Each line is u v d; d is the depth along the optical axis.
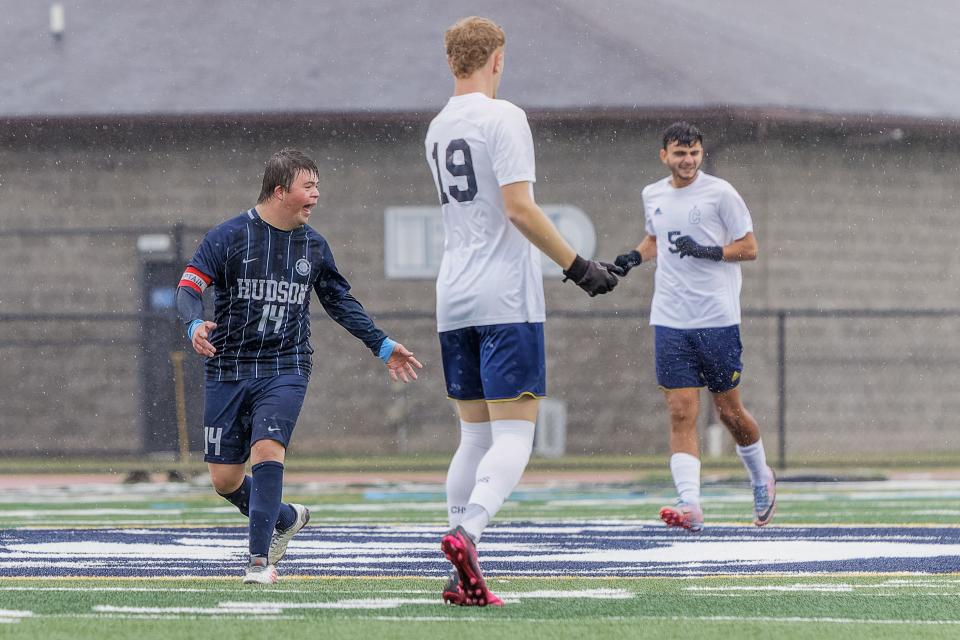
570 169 68.62
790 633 14.35
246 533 28.53
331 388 68.81
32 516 34.16
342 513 34.69
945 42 79.38
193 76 71.00
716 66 70.31
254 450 19.17
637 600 16.98
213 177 69.69
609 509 35.94
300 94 69.44
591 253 68.38
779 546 25.03
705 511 34.91
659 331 27.20
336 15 74.44
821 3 79.19
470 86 17.44
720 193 26.86
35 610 16.02
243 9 75.00
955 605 16.62
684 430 26.92
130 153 69.69
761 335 69.50
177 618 15.23
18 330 69.44
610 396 68.56
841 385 70.62
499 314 16.84
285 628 14.46
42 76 71.44
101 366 69.00
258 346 19.42
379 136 69.62
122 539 27.00
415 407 68.75
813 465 59.50
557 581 19.41
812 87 70.25
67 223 69.56
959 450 72.12
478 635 14.03
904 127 70.31
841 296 70.50
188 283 19.11
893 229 71.44
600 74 69.06
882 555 23.31
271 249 19.36
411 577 20.00
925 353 71.75
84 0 76.81
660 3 75.38
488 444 17.92
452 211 17.31
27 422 68.94
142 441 65.31
